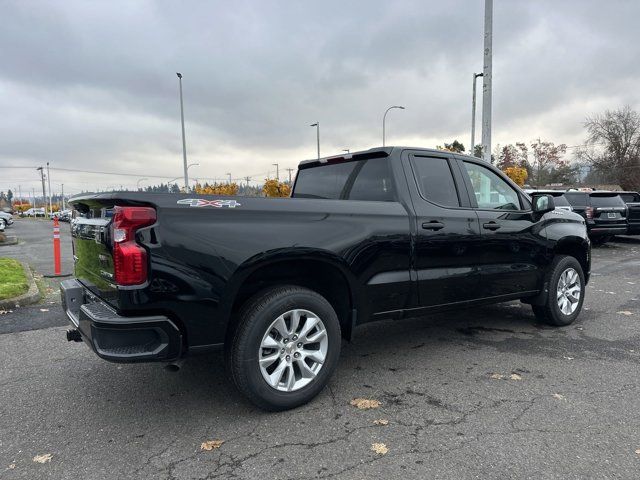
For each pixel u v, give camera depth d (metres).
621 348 4.68
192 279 2.92
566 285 5.43
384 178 4.15
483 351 4.62
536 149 63.59
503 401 3.47
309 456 2.76
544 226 5.14
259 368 3.17
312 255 3.36
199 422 3.20
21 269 9.28
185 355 3.02
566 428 3.05
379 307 3.85
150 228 2.82
